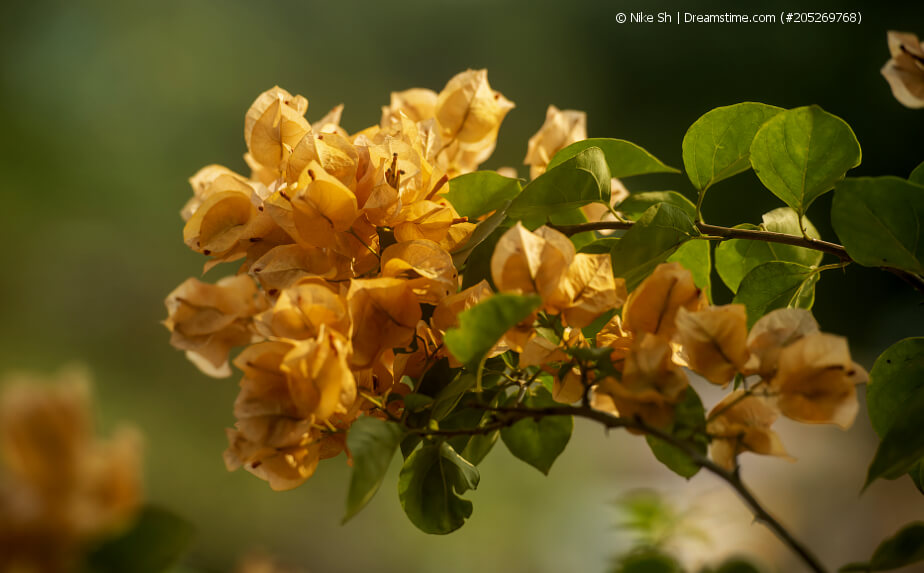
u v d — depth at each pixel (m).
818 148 1.17
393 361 1.15
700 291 1.10
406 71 6.70
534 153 1.28
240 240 1.16
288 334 1.10
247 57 6.39
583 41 6.09
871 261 1.12
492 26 6.49
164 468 4.31
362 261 1.16
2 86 5.89
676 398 1.08
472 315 1.08
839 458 3.58
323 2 6.58
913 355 1.18
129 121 6.07
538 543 3.88
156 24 6.29
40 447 0.95
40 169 5.71
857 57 4.78
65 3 6.21
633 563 1.22
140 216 5.86
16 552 0.94
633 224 1.19
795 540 1.05
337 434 1.13
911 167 4.54
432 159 1.20
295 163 1.15
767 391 1.09
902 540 1.07
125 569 1.01
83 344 5.30
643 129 5.63
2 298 5.29
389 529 3.99
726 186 4.70
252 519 4.05
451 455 1.16
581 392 1.12
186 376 5.07
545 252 1.09
